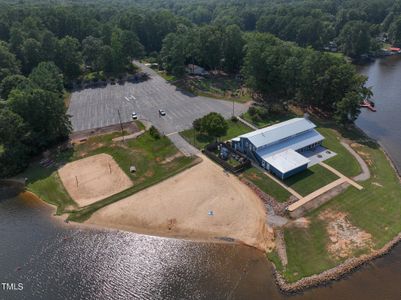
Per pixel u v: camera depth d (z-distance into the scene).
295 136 80.62
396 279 47.72
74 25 157.75
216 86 120.62
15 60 122.25
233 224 58.44
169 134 87.75
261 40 122.19
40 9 163.75
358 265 49.72
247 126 91.62
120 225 59.47
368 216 58.81
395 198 62.91
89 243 55.81
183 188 67.94
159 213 61.62
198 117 96.25
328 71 93.56
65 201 66.25
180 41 125.00
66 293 47.25
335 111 95.38
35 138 80.25
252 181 68.81
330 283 47.22
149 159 78.19
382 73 136.00
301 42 174.00
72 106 106.19
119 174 73.50
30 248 55.16
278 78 99.44
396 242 53.41
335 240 54.28
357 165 73.31
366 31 156.38
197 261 51.72
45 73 102.88
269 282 47.72
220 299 45.47
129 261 52.25
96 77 128.00
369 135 87.12
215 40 130.88
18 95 79.38
